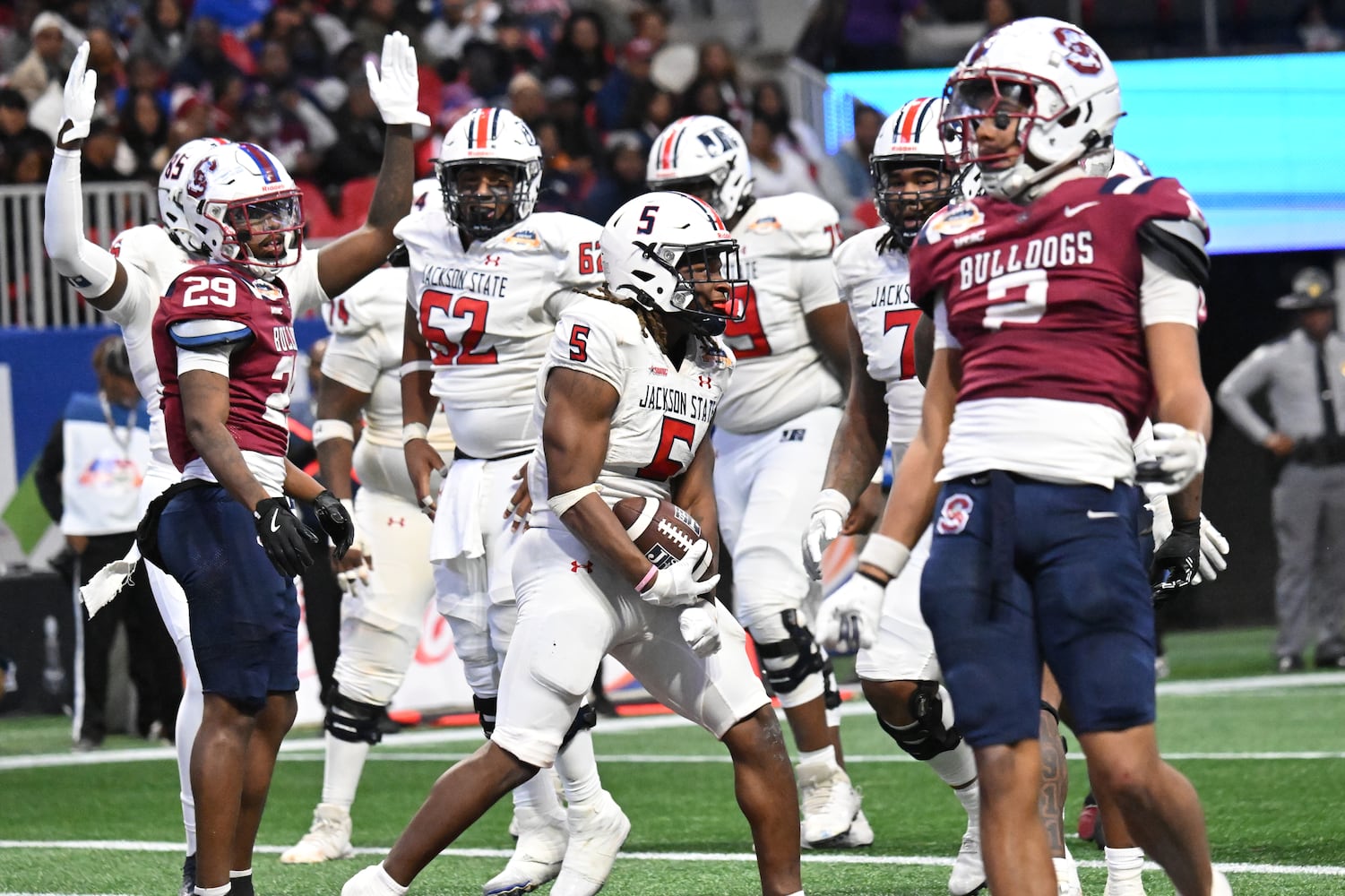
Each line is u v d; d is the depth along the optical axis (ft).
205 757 49.70
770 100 157.07
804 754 67.41
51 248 52.44
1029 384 38.24
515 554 48.75
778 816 47.47
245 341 49.88
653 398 47.21
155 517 51.19
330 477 71.00
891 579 40.14
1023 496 38.09
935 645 39.42
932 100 56.70
